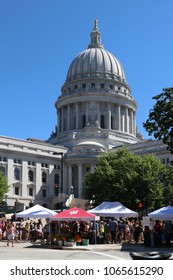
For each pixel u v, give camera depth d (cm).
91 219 3600
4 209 8494
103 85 13662
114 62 14300
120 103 13300
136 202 6303
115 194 6719
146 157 7238
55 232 4131
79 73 13975
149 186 6378
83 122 13112
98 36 14950
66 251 3172
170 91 3894
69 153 11194
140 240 4462
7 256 2633
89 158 10775
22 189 10450
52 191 11062
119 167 7031
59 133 13350
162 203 6488
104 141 11950
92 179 7400
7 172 10225
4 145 10312
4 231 4953
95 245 3775
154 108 3931
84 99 13038
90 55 14062
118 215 4309
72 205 8850
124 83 14088
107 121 13000
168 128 3869
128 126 13500
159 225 3831
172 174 6688
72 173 11262
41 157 10988
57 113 14112
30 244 4000
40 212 4062
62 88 14412
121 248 3459
